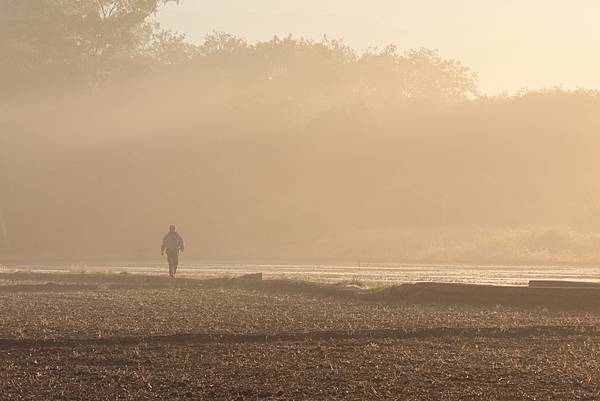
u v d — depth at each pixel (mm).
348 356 43500
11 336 49031
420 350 45125
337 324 53531
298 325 53125
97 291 78125
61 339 48156
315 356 43531
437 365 41219
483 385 37156
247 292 76375
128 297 71438
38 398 35656
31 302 67375
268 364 41625
